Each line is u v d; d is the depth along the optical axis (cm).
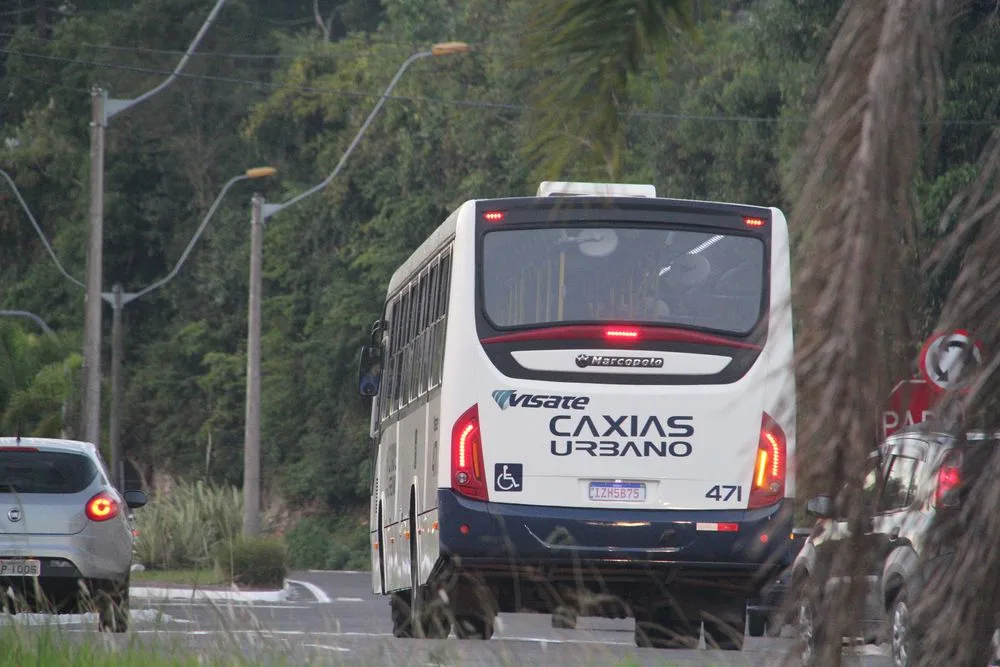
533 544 3859
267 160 19712
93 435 7975
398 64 16950
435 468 4019
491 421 3909
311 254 18588
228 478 18875
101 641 2622
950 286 997
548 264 3972
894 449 1014
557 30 1078
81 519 4616
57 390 10462
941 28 986
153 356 19875
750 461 3731
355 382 17150
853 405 989
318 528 16925
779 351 1006
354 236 17775
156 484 19525
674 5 1070
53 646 2570
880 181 982
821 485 998
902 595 1033
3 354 10606
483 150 5222
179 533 10588
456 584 3997
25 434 10525
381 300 16725
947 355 995
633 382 3919
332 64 18762
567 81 1078
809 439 998
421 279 4650
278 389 17925
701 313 3969
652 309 3959
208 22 7794
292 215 18462
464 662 2577
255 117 19288
